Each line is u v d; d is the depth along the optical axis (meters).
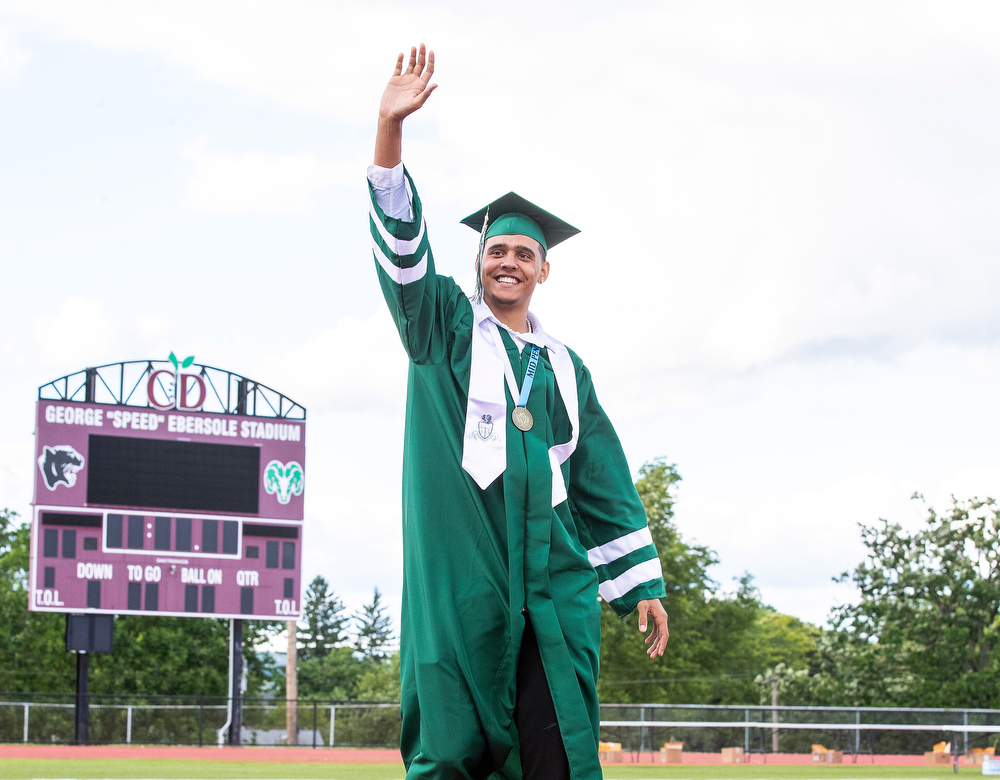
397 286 3.29
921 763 26.94
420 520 3.39
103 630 27.11
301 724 53.88
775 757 29.89
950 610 45.00
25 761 19.25
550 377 3.60
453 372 3.47
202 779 14.10
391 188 3.24
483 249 3.71
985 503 44.69
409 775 3.29
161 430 27.73
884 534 45.38
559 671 3.28
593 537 3.81
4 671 46.56
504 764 3.35
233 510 28.09
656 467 50.56
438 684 3.23
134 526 27.27
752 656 58.00
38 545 26.48
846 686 44.94
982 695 42.81
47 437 26.81
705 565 50.00
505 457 3.37
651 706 26.36
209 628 50.19
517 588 3.29
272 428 28.66
